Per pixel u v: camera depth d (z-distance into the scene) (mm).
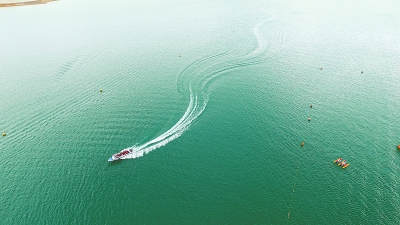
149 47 110625
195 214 52625
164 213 52812
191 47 109375
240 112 75938
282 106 77812
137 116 74125
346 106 77000
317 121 72188
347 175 58594
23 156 63906
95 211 53188
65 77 91500
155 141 66938
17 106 78438
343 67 95312
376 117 72750
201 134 69062
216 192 56281
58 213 52812
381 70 93000
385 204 53031
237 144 66438
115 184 57906
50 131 70000
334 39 115500
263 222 51188
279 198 55031
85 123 72125
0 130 70750
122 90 84500
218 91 84000
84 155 63875
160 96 81562
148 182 58219
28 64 99125
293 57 102125
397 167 59781
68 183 58094
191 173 59969
